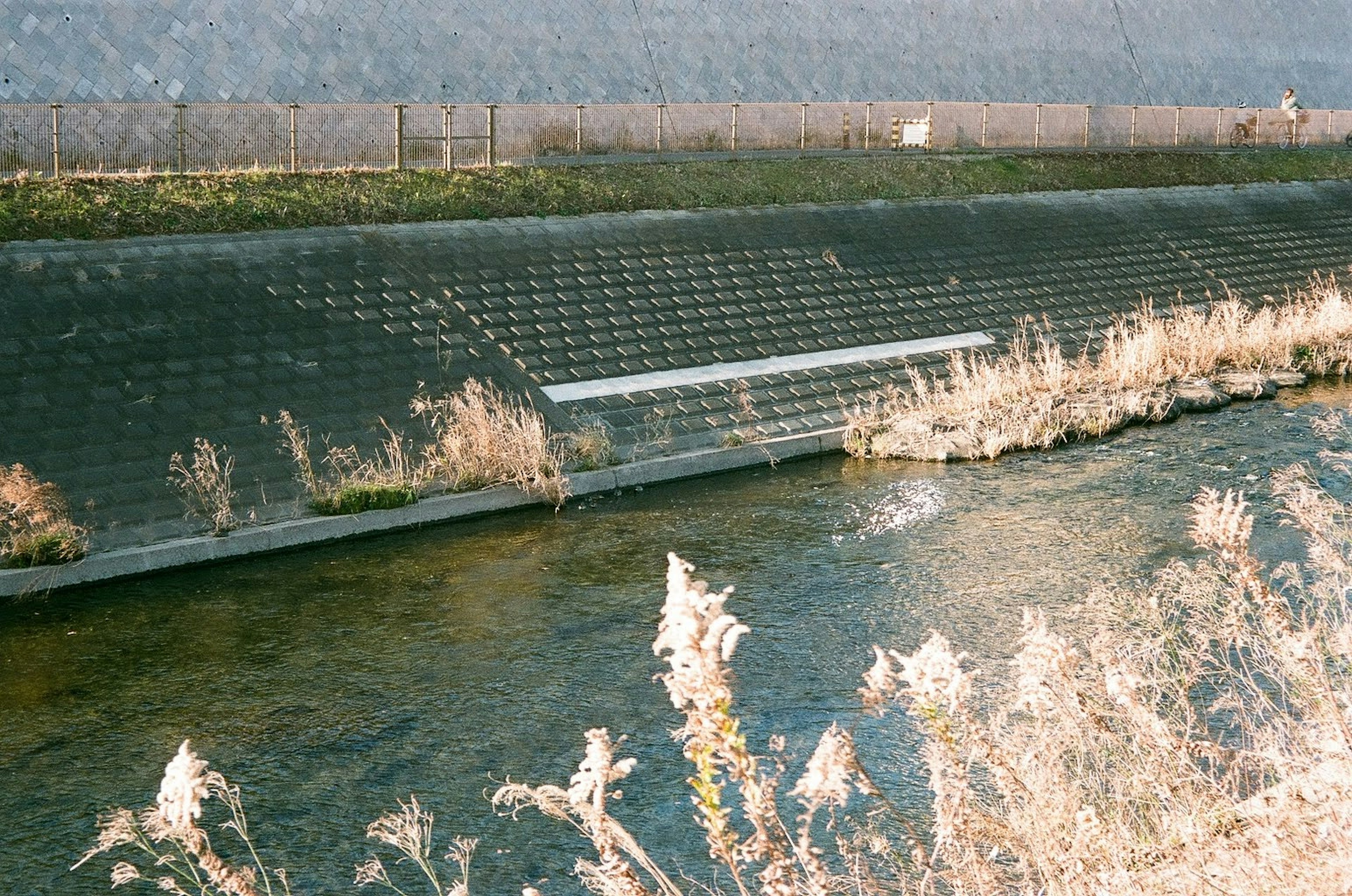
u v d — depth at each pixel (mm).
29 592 11984
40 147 23953
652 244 23250
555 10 32531
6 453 13773
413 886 6949
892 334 21734
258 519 13609
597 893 6688
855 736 8523
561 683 9852
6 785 8344
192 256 18781
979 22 41406
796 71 36562
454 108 27031
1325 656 6746
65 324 16406
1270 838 4332
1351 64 51562
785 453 17109
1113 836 4738
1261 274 29109
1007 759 4699
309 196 21547
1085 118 37344
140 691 9867
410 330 18422
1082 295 25406
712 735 3119
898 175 29547
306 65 28344
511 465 15109
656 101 33531
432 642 10789
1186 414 19094
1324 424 16047
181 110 25078
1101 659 5488
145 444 14500
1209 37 47500
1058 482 15547
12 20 25094
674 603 3080
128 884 7059
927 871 4500
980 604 11234
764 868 6793
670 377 18734
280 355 16984
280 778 8336
